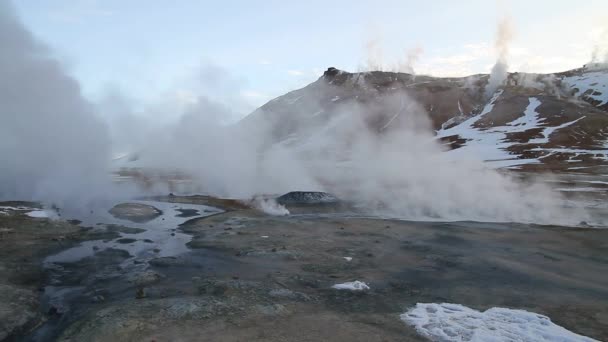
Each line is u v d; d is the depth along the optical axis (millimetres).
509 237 18031
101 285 11430
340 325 8641
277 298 10195
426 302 10250
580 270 13133
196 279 11805
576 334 8336
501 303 10234
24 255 13977
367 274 12570
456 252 15406
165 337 7898
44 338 8500
